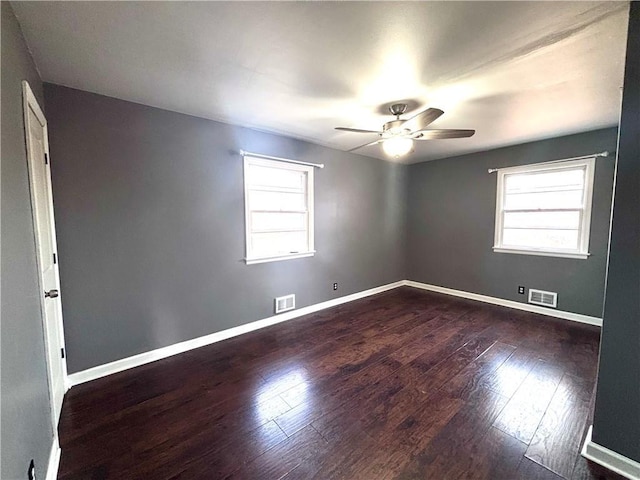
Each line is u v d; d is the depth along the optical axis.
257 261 3.39
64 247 2.21
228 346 2.97
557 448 1.63
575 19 1.47
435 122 3.04
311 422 1.85
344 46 1.70
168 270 2.75
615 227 1.49
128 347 2.55
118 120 2.42
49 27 1.50
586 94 2.36
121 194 2.46
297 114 2.80
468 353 2.77
